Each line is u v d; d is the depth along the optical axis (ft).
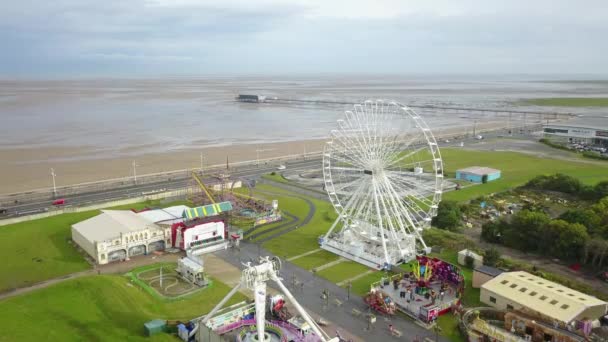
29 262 309.63
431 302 255.70
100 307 245.86
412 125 428.97
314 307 256.11
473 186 522.47
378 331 231.91
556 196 475.72
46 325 225.97
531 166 625.82
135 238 325.01
